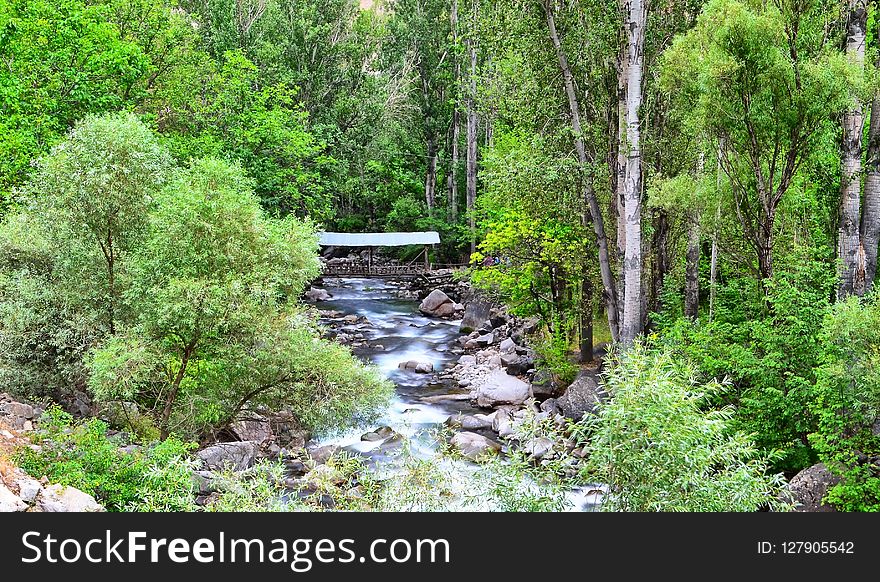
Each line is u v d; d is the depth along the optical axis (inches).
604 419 348.2
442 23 1899.6
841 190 646.5
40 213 645.3
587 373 853.2
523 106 827.4
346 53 1991.9
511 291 1009.5
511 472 376.2
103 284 645.9
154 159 650.8
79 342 631.2
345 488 418.6
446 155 2108.8
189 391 645.3
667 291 865.5
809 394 519.2
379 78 2096.5
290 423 729.6
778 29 585.9
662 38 764.6
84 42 917.8
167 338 596.1
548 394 870.4
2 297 639.1
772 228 703.7
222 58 1625.2
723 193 675.4
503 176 816.3
